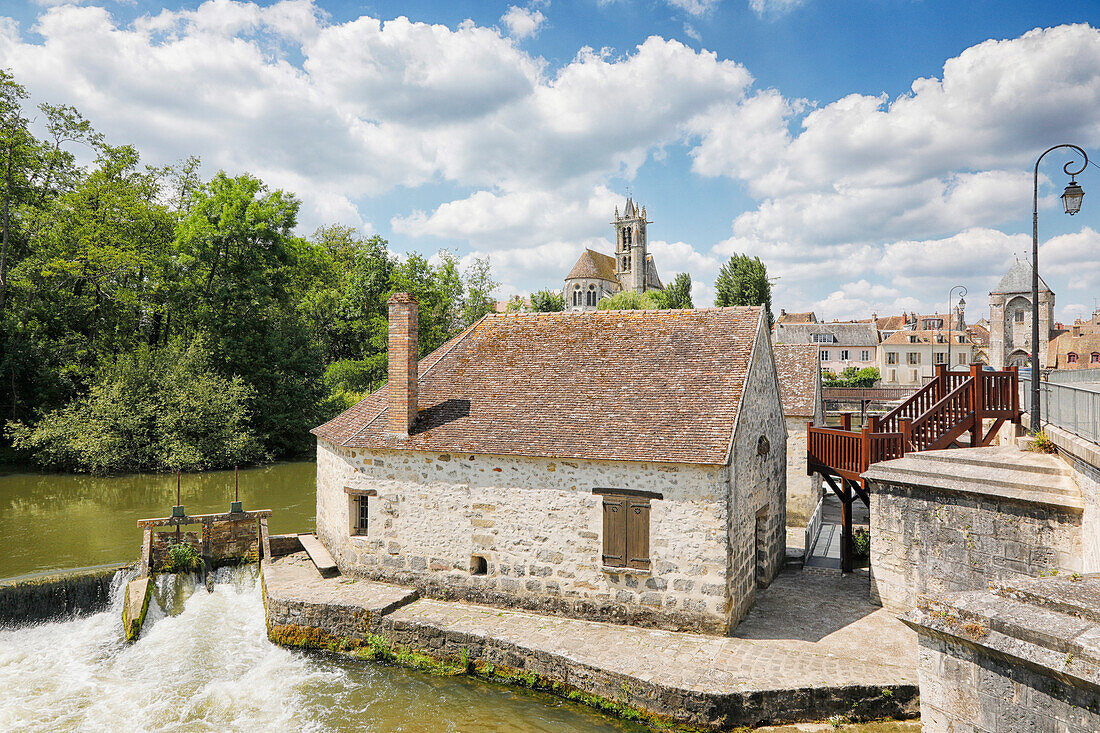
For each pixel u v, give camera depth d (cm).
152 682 1222
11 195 3316
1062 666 462
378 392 1766
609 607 1294
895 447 1483
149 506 2477
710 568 1220
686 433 1273
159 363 3356
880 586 1359
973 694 545
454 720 1085
